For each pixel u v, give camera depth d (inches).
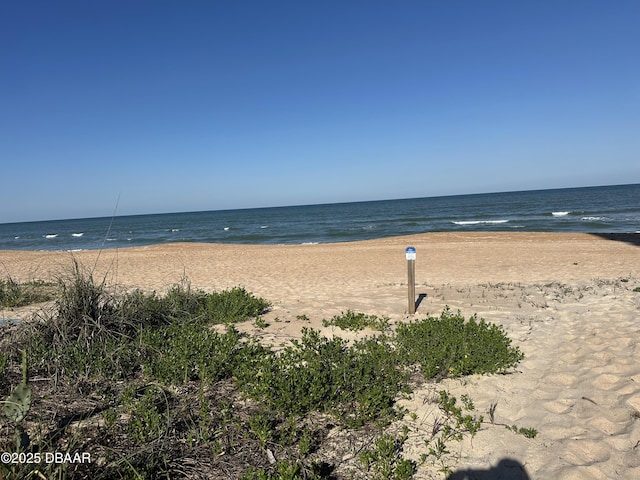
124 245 1338.6
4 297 305.3
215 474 110.0
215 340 195.5
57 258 770.2
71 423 129.3
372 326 240.5
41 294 322.7
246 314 266.8
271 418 136.7
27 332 192.7
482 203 2970.0
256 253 756.6
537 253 581.0
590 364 179.8
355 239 1201.4
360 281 419.2
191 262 653.3
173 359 170.1
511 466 115.3
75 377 156.9
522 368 181.3
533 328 236.7
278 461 114.4
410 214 2217.0
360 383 152.3
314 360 175.3
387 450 117.9
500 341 195.9
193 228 2097.7
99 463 110.0
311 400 140.1
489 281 393.7
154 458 112.4
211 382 161.3
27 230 2928.2
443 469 113.3
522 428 132.1
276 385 146.9
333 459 118.3
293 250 779.4
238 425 128.0
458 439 126.6
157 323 237.8
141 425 123.6
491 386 163.0
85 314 197.0
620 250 574.6
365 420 137.2
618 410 140.6
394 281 411.5
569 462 116.3
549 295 317.4
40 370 163.2
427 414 141.9
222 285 421.1
